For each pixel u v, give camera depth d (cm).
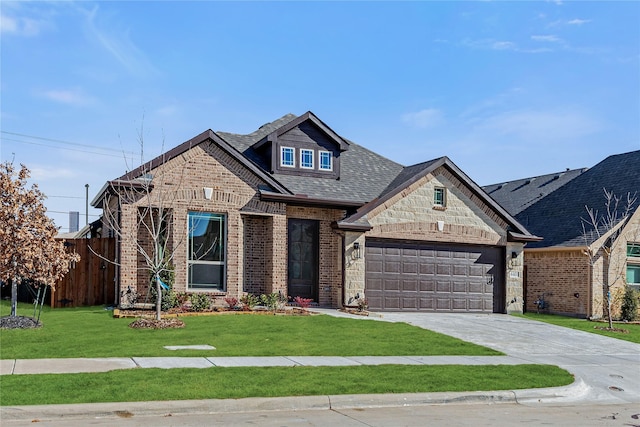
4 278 1558
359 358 1356
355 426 878
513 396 1116
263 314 1914
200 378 1062
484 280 2509
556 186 3412
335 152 2458
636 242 2805
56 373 1076
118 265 1936
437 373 1223
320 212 2277
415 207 2366
